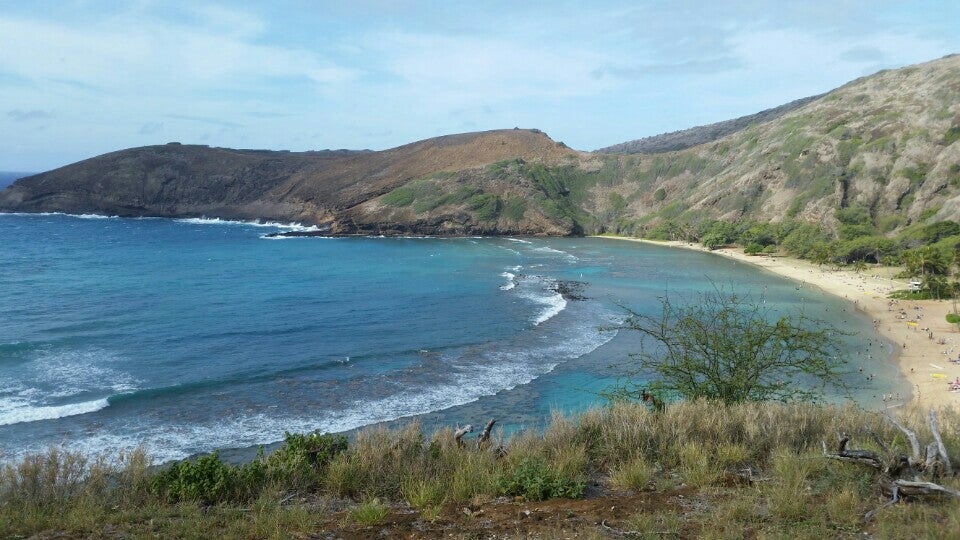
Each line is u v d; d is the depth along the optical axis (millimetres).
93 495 9258
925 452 8875
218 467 9680
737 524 7301
